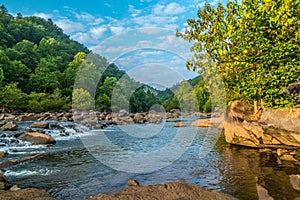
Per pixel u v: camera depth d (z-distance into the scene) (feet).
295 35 19.27
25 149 35.40
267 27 22.39
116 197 14.24
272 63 23.67
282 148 27.66
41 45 258.98
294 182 16.44
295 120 25.98
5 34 232.73
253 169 21.16
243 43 24.73
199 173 21.17
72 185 18.75
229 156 27.35
